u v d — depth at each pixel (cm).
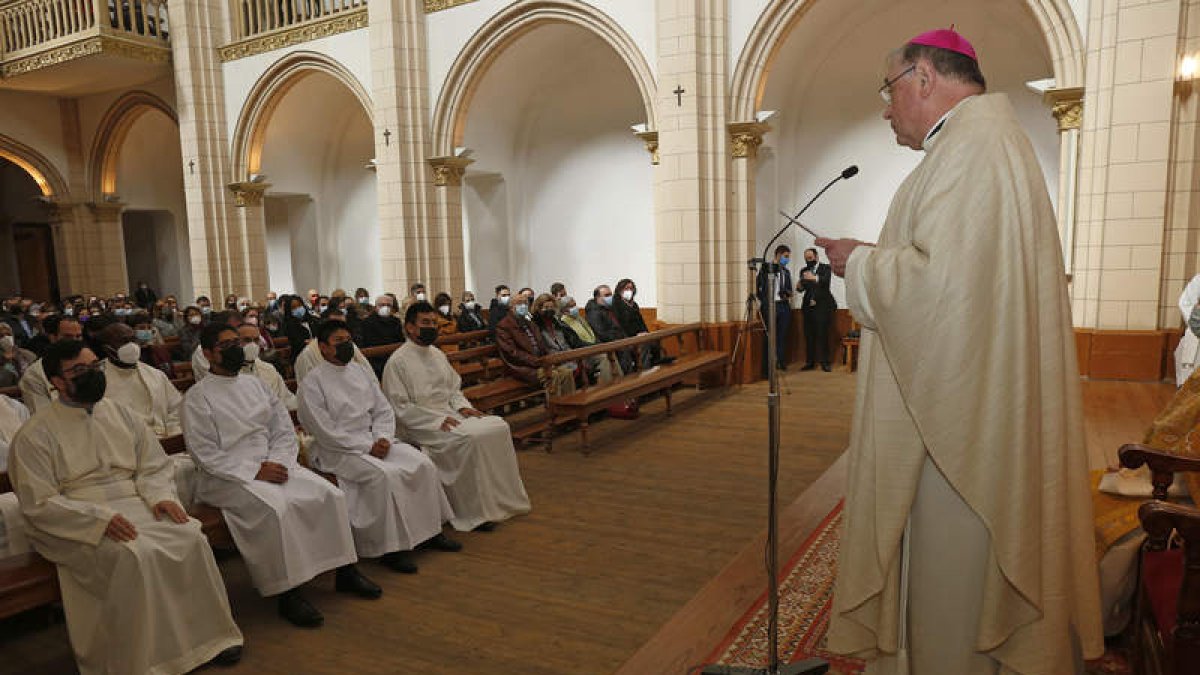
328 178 1532
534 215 1316
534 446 666
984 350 144
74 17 1327
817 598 344
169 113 1463
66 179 1625
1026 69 928
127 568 292
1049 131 925
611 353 845
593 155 1246
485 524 462
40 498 304
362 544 406
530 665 302
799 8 860
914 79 166
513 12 1025
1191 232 747
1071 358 156
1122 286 751
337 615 354
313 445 434
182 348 913
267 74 1270
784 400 832
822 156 1077
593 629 330
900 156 1019
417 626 340
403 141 1121
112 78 1452
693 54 875
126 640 293
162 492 330
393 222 1138
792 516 466
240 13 1320
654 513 482
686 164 895
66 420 317
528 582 384
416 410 482
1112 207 745
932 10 959
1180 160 740
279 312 1104
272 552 343
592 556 415
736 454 619
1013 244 144
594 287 1276
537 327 783
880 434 156
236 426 368
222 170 1351
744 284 934
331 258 1553
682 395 887
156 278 1828
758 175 1057
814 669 234
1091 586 159
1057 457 150
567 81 1241
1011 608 146
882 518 155
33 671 314
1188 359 614
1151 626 222
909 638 158
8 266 1950
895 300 148
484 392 664
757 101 903
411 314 498
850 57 1028
